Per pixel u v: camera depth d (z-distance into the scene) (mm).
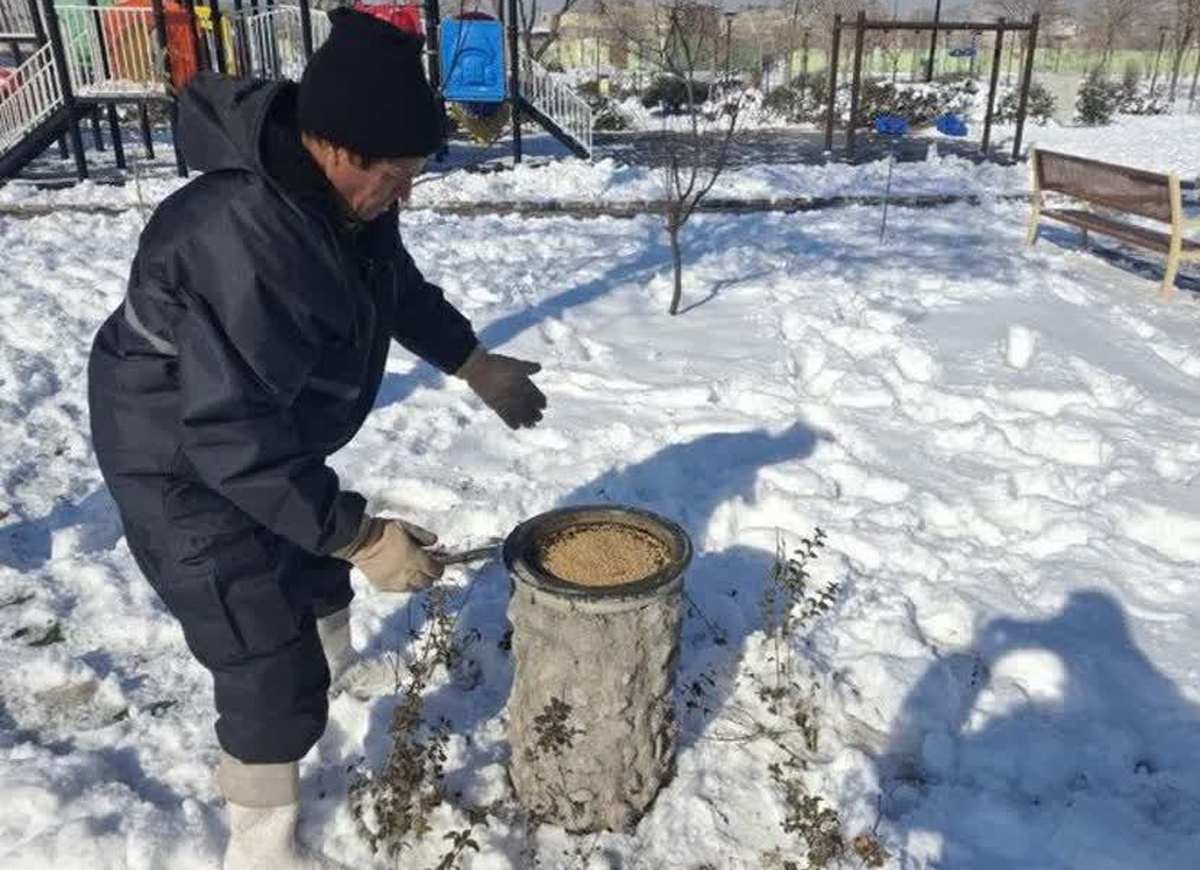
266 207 1729
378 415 4895
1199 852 2422
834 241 8930
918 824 2555
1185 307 7078
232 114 1727
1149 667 3152
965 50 29078
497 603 3398
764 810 2586
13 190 11109
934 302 6734
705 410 4961
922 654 3150
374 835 2420
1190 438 4754
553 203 10781
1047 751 2783
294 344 1800
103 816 2453
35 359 5715
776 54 25781
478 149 16609
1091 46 47000
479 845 2404
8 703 2971
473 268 7691
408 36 1716
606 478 4242
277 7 14703
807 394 5254
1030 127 22797
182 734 2832
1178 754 2797
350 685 2922
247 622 2004
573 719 2363
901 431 4797
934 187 12367
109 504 4145
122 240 8805
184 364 1736
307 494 1823
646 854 2451
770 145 17812
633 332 6180
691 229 9445
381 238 2094
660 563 2355
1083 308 6746
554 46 33656
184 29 13500
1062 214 8664
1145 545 3879
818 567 3602
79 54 13102
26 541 3889
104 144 16859
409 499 4121
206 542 1937
